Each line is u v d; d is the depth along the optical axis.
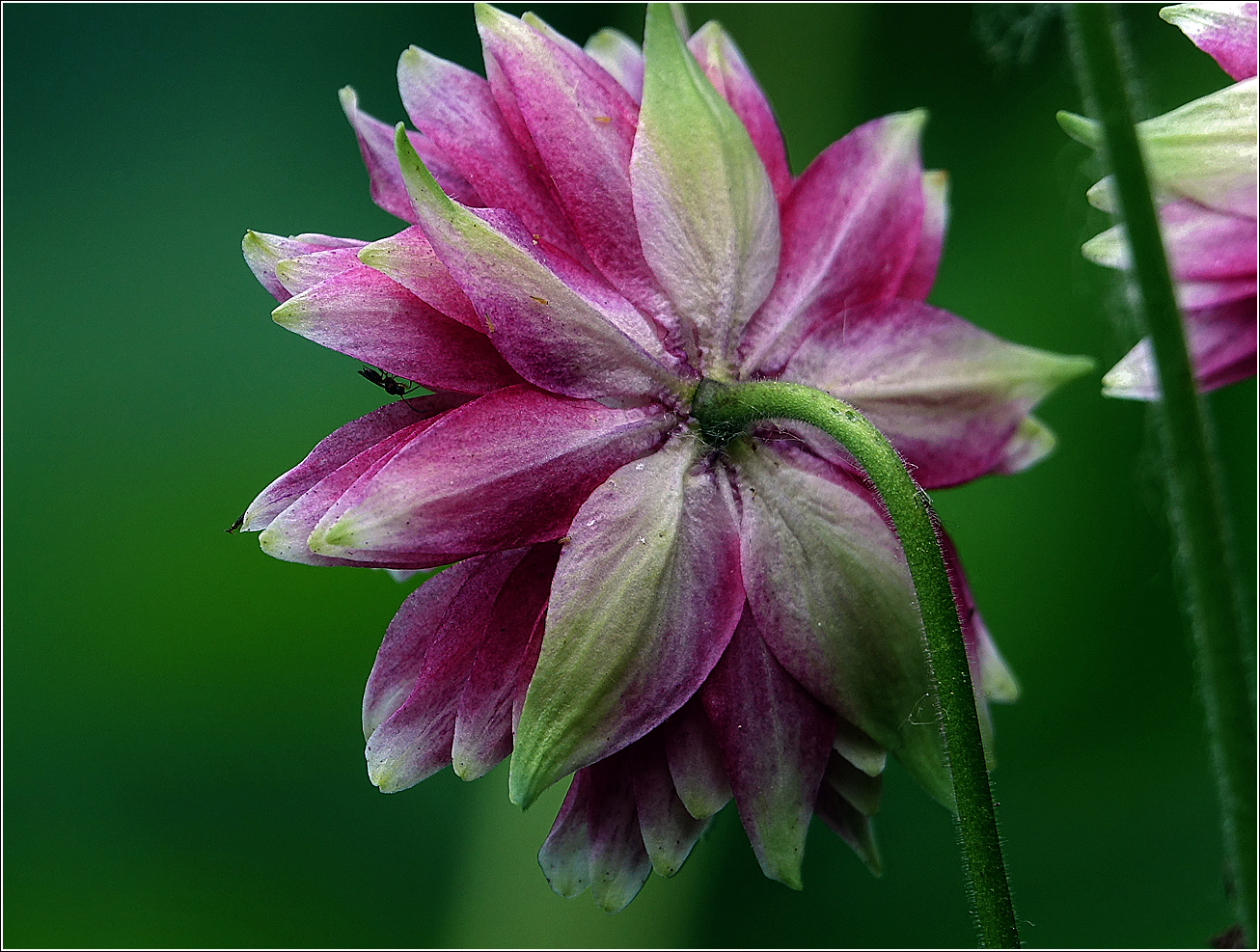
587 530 0.26
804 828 0.26
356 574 0.34
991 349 0.27
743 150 0.27
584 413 0.26
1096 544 0.34
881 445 0.26
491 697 0.26
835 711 0.27
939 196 0.27
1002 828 0.32
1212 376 0.27
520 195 0.27
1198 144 0.27
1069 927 0.32
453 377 0.26
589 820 0.26
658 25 0.26
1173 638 0.32
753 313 0.27
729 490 0.26
